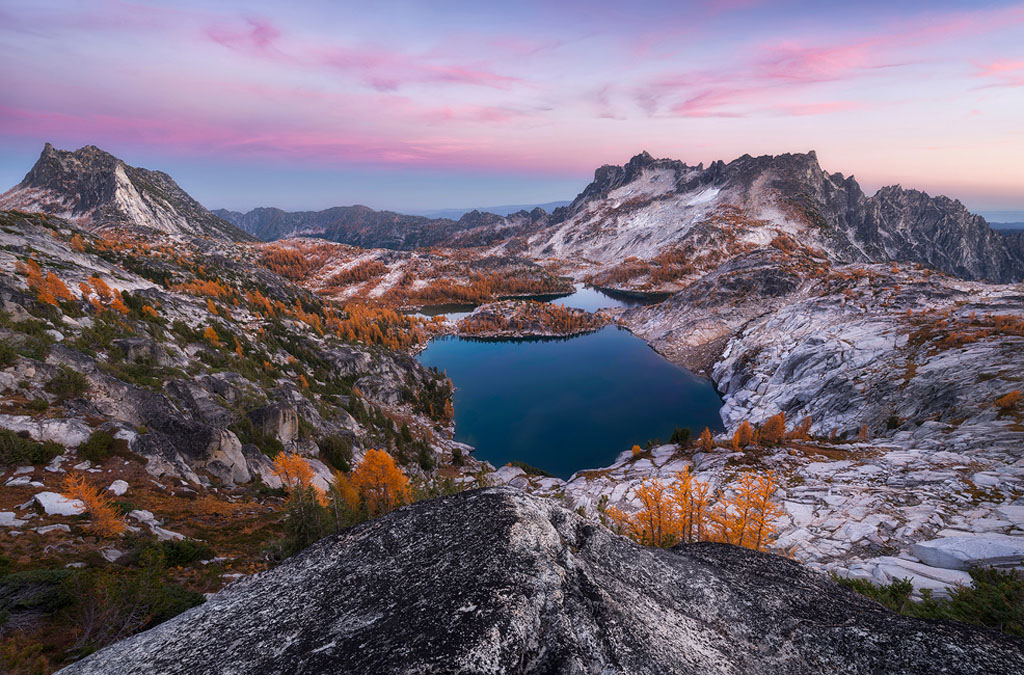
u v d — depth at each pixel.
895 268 196.38
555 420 164.75
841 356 124.12
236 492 46.59
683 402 170.25
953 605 14.88
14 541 24.44
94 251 182.12
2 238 113.19
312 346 164.62
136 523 31.09
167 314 116.88
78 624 16.78
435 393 171.62
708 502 51.16
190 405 61.81
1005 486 38.94
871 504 40.88
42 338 54.19
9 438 33.66
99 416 43.41
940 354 96.12
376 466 49.88
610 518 53.72
